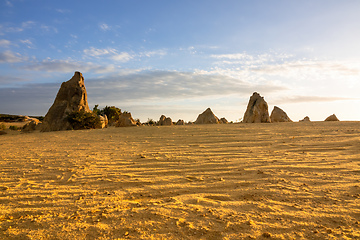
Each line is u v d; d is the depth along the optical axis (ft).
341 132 39.75
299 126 53.36
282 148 27.66
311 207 11.00
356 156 21.94
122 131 54.13
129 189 14.11
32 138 47.91
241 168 18.45
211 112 86.58
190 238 8.52
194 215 10.34
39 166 20.83
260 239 8.43
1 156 26.32
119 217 10.20
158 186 14.58
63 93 90.48
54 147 33.78
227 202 11.82
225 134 42.01
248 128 51.21
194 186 14.43
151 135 44.73
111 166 20.26
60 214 10.66
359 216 9.99
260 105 78.48
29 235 8.80
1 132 82.79
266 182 14.85
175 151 27.27
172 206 11.34
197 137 39.45
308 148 27.04
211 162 20.80
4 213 10.85
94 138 44.32
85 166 20.38
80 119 82.84
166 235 8.73
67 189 14.30
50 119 87.04
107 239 8.50
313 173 16.63
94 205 11.68
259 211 10.70
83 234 8.86
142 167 19.69
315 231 8.86
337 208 10.80
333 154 23.34
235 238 8.50
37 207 11.54
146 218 10.09
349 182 14.37
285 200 11.90
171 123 96.27
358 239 8.25
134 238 8.53
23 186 15.02
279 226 9.31
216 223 9.59
